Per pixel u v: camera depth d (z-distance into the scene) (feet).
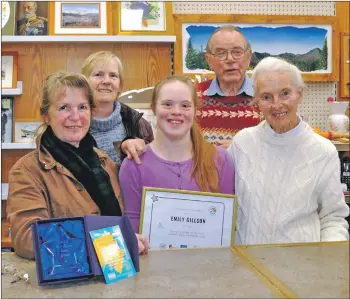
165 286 3.78
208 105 8.73
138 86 10.93
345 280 3.84
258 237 5.74
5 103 10.67
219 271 4.10
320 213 5.95
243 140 6.24
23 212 4.75
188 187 5.57
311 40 11.24
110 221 4.25
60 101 5.21
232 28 8.74
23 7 10.63
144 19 10.69
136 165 5.63
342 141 10.25
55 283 3.84
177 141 5.62
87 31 10.59
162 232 5.33
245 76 8.86
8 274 4.14
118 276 3.94
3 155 10.73
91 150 5.60
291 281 3.84
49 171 5.11
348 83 11.46
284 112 5.71
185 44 10.85
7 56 10.68
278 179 5.84
